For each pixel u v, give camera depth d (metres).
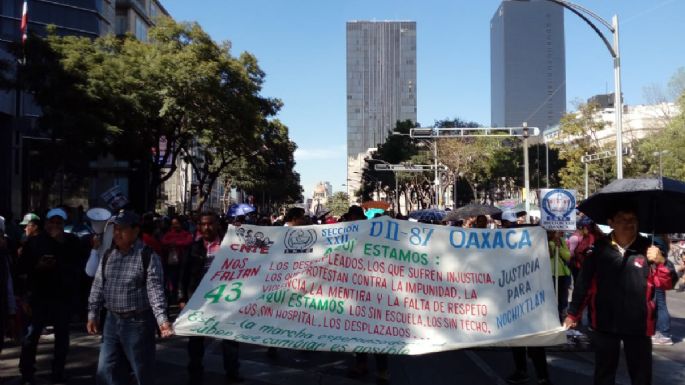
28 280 7.07
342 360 8.59
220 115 25.70
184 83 24.08
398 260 6.70
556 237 10.55
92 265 7.02
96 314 5.60
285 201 96.19
